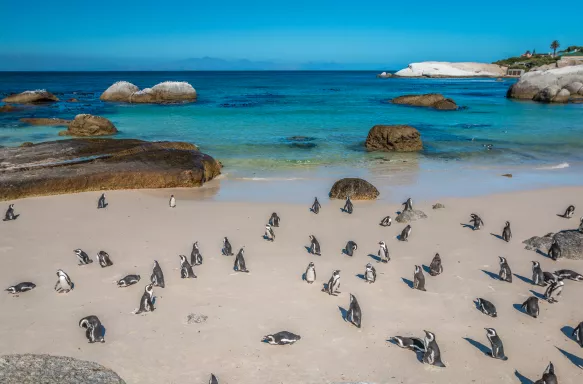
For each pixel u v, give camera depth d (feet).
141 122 155.74
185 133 133.80
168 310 39.04
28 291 41.98
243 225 59.57
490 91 345.10
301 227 58.90
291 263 48.34
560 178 84.94
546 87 245.65
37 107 199.62
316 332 36.27
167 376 31.35
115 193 74.54
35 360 28.32
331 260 49.16
